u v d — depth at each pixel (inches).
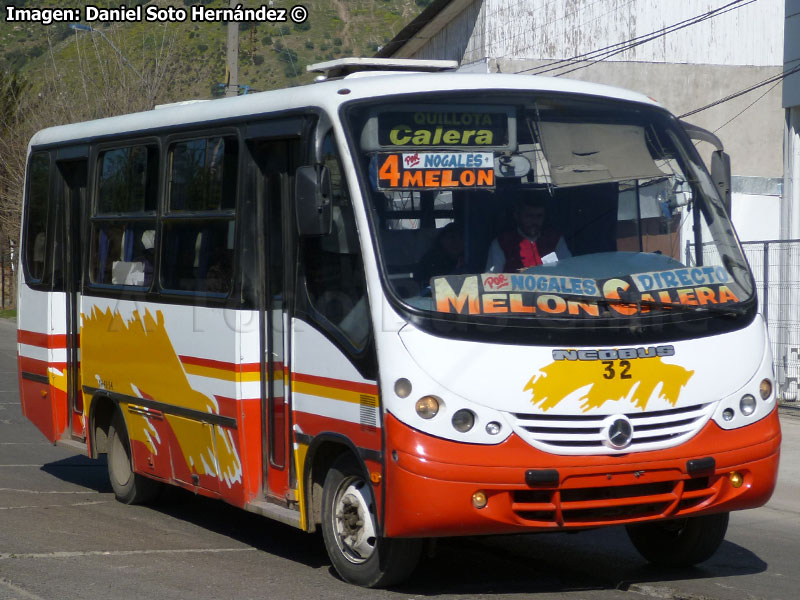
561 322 265.4
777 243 647.8
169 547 339.9
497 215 279.1
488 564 322.7
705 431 273.6
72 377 437.7
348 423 277.4
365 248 270.7
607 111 302.0
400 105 284.8
